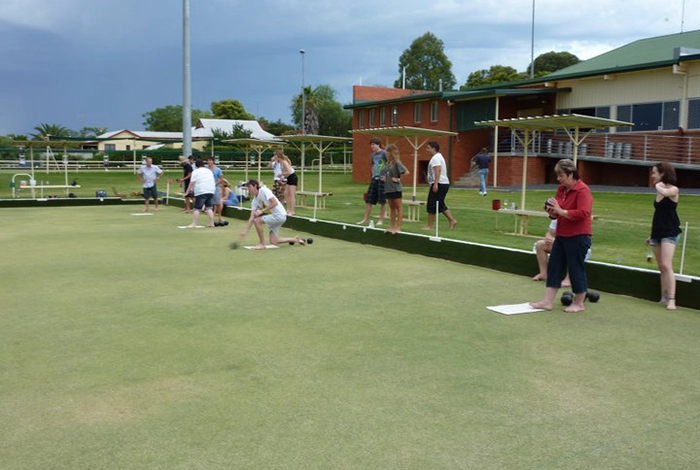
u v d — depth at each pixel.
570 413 4.01
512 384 4.50
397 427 3.78
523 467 3.31
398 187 11.35
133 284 7.91
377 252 10.80
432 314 6.48
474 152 31.92
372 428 3.76
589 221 6.45
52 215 17.97
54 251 10.68
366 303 6.95
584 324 6.12
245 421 3.85
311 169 52.25
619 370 4.82
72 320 6.17
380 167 13.25
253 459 3.37
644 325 6.11
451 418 3.92
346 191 27.64
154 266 9.20
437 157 12.88
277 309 6.64
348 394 4.29
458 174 31.53
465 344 5.45
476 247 9.40
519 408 4.08
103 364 4.88
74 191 28.22
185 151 23.62
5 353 5.14
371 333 5.76
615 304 6.99
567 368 4.85
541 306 6.70
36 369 4.77
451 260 9.87
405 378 4.60
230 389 4.37
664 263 6.71
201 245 11.52
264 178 37.72
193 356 5.08
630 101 26.75
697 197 19.80
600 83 27.80
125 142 80.38
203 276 8.46
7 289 7.59
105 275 8.49
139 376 4.62
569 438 3.65
